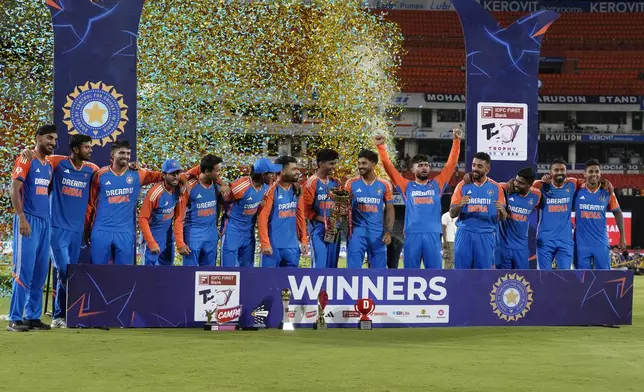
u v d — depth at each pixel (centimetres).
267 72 2042
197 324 1095
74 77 1193
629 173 4959
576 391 650
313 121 2203
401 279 1154
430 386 664
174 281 1088
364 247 1296
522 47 1410
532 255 1399
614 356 868
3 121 1805
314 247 1303
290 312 1119
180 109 1889
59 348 877
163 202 1193
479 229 1310
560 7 5375
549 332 1124
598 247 1382
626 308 1241
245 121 2072
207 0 1912
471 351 899
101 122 1202
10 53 1839
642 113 5062
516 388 661
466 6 1393
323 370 742
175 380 680
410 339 1012
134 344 917
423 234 1304
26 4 1788
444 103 4947
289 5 2028
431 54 5112
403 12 5266
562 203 1355
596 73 5144
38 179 1051
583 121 5072
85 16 1195
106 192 1131
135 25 1210
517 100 1412
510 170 1413
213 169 1229
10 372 715
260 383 669
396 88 2445
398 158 4944
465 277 1182
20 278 1044
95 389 636
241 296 1105
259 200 1261
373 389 646
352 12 2211
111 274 1074
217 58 1908
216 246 1274
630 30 5325
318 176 1301
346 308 1135
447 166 1334
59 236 1100
